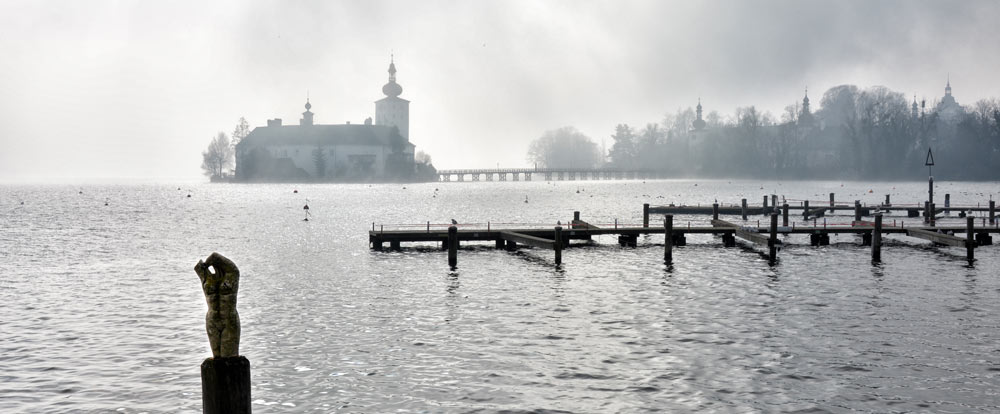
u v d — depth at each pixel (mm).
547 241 51688
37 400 24016
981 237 62938
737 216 97438
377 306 37438
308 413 22984
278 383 25469
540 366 27234
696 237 68250
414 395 24422
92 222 97875
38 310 36781
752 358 28000
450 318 34656
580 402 23812
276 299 39219
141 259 56969
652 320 34062
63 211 123562
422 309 36656
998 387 24766
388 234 60844
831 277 45750
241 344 30109
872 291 40906
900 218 95125
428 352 29000
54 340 30906
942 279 44906
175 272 49688
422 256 56344
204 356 28609
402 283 44094
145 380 25859
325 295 40344
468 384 25422
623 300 38688
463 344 30125
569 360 27922
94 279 46469
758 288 41969
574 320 34156
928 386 24906
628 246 61656
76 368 27141
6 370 26875
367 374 26406
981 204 128750
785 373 26281
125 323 33969
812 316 34688
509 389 24938
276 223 94688
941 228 64000
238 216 109250
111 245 67688
